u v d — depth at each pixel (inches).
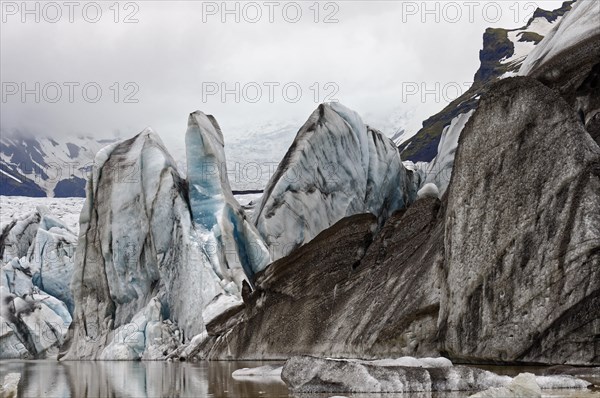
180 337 2733.8
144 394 1160.8
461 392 1011.9
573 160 1325.0
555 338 1278.3
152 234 2942.9
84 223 3085.6
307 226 2992.1
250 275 2906.0
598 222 1274.6
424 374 1035.3
